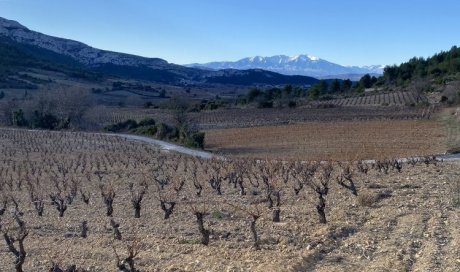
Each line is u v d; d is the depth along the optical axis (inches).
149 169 1605.6
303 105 4288.9
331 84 5679.1
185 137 2650.1
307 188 1067.9
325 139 2491.4
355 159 1717.5
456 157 1694.1
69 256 566.9
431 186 1014.4
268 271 481.4
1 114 4089.6
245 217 781.9
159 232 687.7
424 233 619.8
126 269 495.5
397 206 797.9
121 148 2375.7
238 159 1772.9
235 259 539.8
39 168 1588.3
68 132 3238.2
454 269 479.8
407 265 501.7
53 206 978.1
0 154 2103.8
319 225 690.8
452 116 2989.7
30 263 542.6
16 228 741.9
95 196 1095.6
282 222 725.3
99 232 704.4
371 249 563.8
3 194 1043.9
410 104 3833.7
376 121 3078.2
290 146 2335.1
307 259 526.0
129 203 975.6
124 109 4660.4
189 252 575.8
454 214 719.7
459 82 4072.3
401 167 1365.7
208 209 860.6
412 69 5910.4
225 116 3779.5
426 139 2301.9
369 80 6043.3
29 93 5295.3
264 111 3988.7
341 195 954.1
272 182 1058.1
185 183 1269.7
